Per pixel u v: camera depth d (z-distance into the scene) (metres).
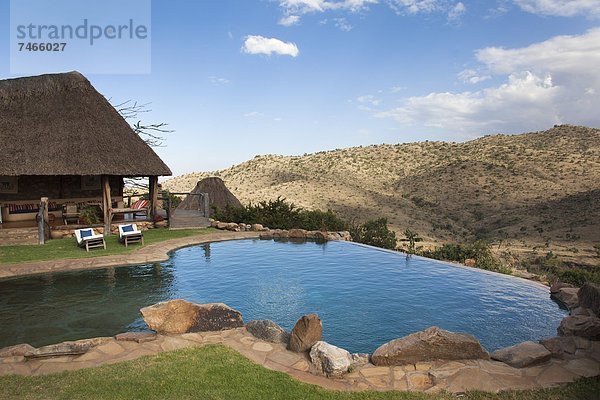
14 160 16.17
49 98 18.50
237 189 119.19
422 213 104.31
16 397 4.75
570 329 6.77
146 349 6.25
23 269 11.83
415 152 155.88
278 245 17.41
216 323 7.18
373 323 8.51
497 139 152.75
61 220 19.19
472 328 8.30
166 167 19.88
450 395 4.91
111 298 9.98
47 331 7.97
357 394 4.93
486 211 100.81
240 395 4.82
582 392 4.88
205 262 13.98
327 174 133.50
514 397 4.81
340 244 17.81
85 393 4.84
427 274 12.64
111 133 18.94
